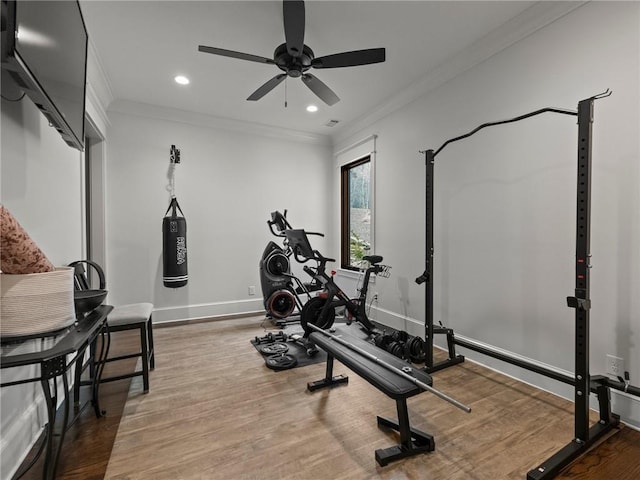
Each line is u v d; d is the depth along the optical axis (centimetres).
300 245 325
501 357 220
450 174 297
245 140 445
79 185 253
